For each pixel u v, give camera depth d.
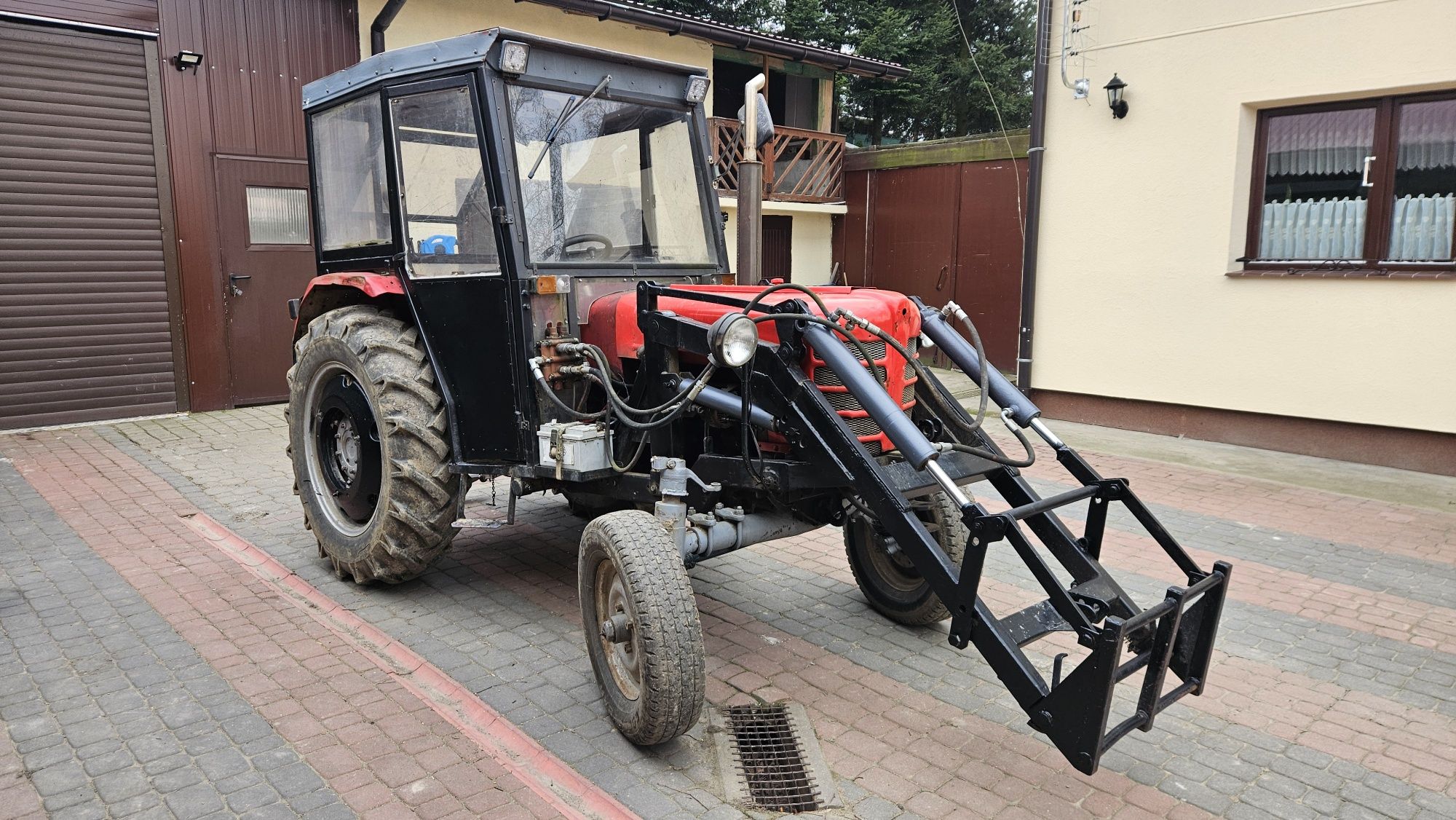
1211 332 7.95
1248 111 7.59
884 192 13.38
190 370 8.33
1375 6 6.86
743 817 2.69
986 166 12.01
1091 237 8.59
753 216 4.34
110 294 7.86
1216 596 2.75
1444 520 5.84
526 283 3.68
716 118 12.66
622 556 2.90
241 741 3.02
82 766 2.86
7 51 7.18
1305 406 7.51
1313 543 5.38
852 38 20.94
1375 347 7.11
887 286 13.50
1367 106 7.15
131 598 4.25
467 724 3.21
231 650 3.71
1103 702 2.40
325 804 2.69
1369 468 7.17
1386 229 7.14
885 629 4.11
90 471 6.48
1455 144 6.82
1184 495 6.39
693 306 3.56
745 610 4.32
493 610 4.20
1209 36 7.65
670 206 4.35
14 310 7.43
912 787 2.87
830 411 3.06
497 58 3.65
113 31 7.62
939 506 3.88
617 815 2.69
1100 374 8.71
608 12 10.54
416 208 4.01
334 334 4.23
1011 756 3.07
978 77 21.36
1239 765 3.05
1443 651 3.96
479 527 5.29
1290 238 7.64
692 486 3.58
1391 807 2.83
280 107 8.57
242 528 5.28
